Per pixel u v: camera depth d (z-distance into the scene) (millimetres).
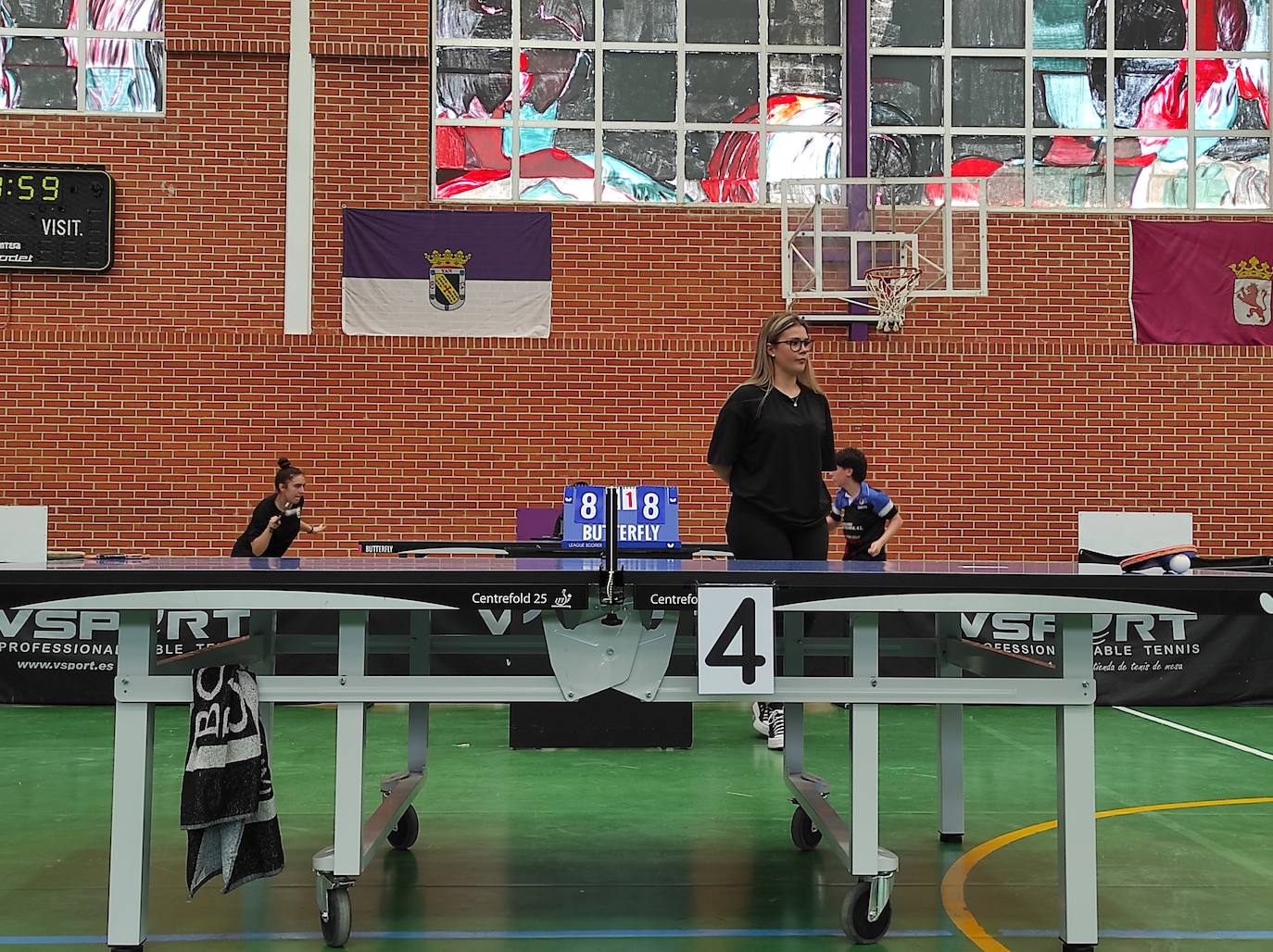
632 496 5328
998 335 9469
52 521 9016
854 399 9398
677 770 5781
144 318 9102
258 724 3150
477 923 3377
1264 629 8094
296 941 3219
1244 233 9516
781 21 9695
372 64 9297
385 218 9242
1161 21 9773
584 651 3170
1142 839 4438
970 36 9734
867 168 9539
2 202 8984
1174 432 9477
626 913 3480
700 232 9453
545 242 9352
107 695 7879
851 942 3232
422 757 4309
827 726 7246
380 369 9234
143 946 3166
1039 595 3031
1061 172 9688
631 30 9625
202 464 9109
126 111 9211
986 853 4219
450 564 3348
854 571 3145
